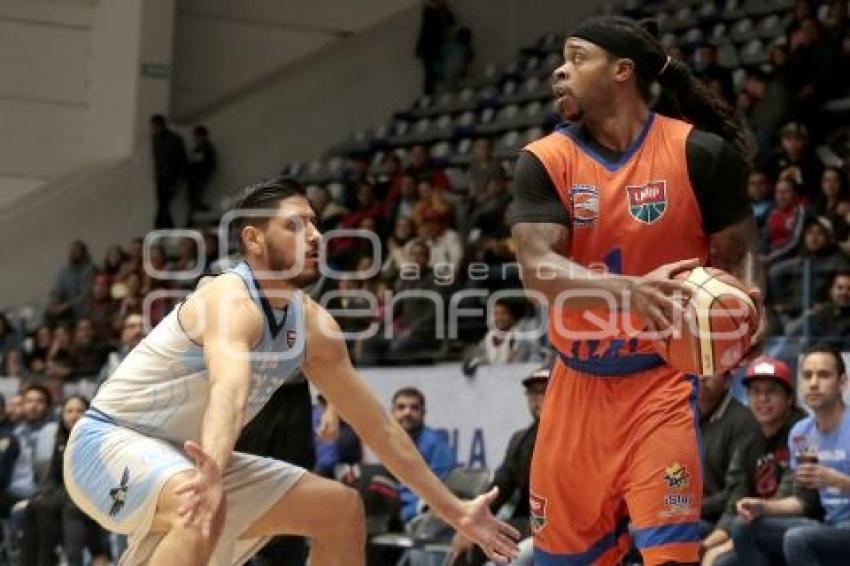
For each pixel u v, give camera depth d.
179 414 9.16
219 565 9.29
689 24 36.09
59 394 27.81
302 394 13.98
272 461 9.48
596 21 8.95
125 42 40.03
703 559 14.16
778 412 15.00
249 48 43.06
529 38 41.31
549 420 9.30
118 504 8.88
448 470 18.16
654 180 8.82
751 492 14.43
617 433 8.95
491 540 9.53
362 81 42.12
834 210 23.05
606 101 8.85
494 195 27.61
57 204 38.44
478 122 36.91
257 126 40.59
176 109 42.03
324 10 43.88
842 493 13.66
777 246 21.91
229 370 8.50
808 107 27.06
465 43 40.47
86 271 35.22
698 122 9.53
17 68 39.47
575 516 9.28
